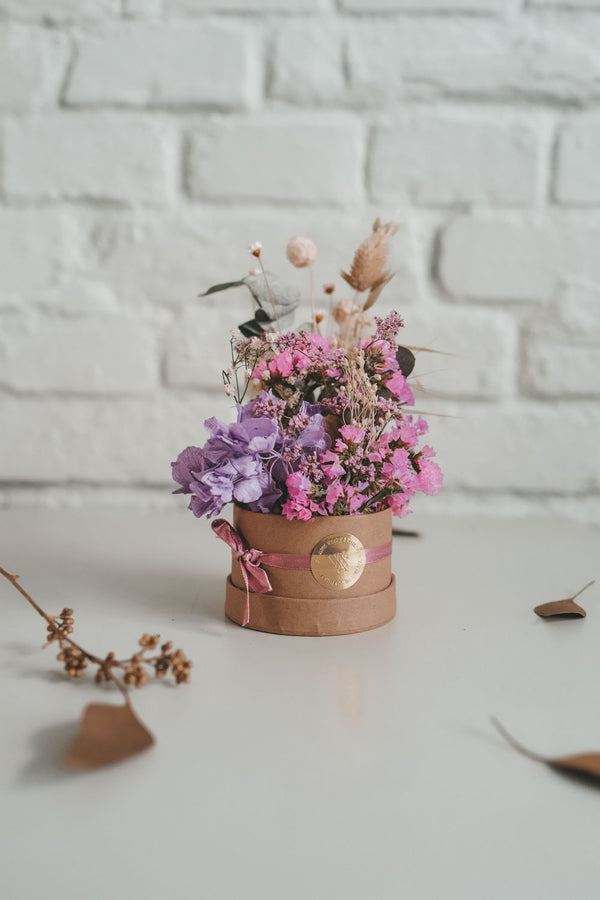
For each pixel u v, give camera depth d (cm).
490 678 78
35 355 118
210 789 66
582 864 59
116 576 97
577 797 66
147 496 122
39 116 117
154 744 69
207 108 117
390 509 87
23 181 117
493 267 119
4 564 99
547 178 118
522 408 121
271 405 83
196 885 56
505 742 71
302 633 84
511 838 62
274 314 94
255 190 117
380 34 116
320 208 118
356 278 92
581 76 117
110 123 117
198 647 82
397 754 69
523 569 102
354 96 117
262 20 116
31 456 120
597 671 80
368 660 81
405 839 61
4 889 56
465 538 112
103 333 118
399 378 87
